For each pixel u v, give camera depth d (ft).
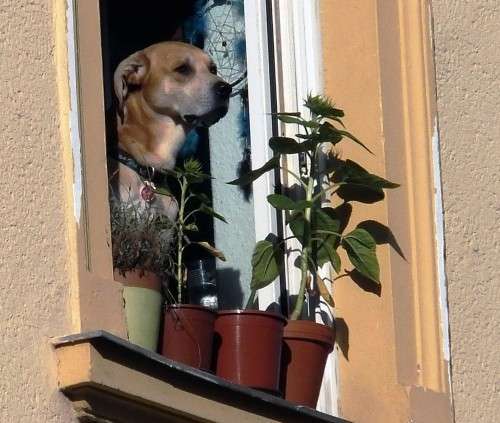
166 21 31.14
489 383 27.81
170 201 27.55
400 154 27.40
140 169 28.04
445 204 27.89
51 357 22.04
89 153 23.29
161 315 24.44
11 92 22.57
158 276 24.50
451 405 27.04
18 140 22.50
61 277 22.59
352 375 26.73
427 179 27.48
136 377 22.34
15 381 21.63
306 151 26.63
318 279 26.58
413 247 27.17
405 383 26.55
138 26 31.07
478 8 29.55
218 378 23.20
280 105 27.94
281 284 27.09
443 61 28.50
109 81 29.84
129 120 29.14
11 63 22.66
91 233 23.07
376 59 27.40
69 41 23.31
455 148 28.35
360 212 27.14
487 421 27.58
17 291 21.99
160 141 29.22
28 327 21.98
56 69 23.21
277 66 28.04
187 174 26.16
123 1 30.89
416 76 27.76
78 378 21.90
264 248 26.37
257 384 24.82
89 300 22.74
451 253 27.76
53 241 22.62
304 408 24.47
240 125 29.50
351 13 27.73
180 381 22.86
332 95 27.71
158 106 29.27
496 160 29.04
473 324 27.84
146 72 29.40
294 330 25.75
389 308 26.73
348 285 26.99
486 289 28.22
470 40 29.17
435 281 27.22
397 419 26.35
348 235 26.50
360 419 26.55
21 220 22.29
